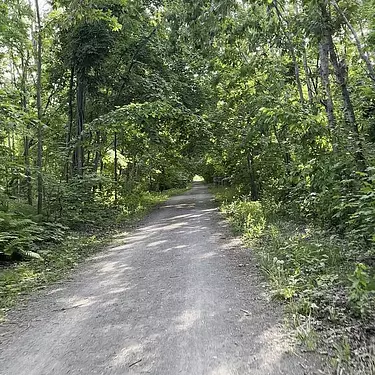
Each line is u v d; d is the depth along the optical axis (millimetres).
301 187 10484
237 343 3924
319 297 4801
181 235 11242
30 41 14758
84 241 11008
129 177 29359
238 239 9922
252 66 15180
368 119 9359
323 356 3496
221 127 20688
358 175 7551
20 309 5520
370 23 11062
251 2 11680
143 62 18375
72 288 6445
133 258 8477
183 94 19797
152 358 3713
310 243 7477
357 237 6961
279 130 11586
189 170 38344
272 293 5340
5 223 9578
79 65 14914
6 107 9516
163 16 16703
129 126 15531
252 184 18984
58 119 17734
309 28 9477
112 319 4848
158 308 5137
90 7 9734
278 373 3289
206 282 6219
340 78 9281
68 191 13422
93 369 3566
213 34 12586
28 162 13219
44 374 3537
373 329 3887
